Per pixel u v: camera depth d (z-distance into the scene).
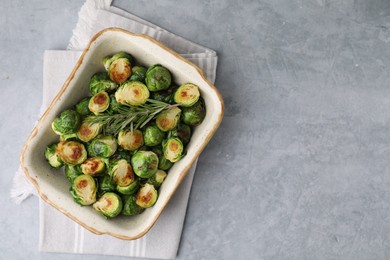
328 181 1.02
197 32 0.99
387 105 1.01
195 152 0.90
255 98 1.00
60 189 0.91
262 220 1.02
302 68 1.00
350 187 1.02
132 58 0.92
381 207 1.02
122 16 0.98
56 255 1.02
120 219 0.93
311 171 1.02
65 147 0.89
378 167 1.02
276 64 1.00
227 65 1.00
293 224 1.02
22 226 1.01
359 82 1.00
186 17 0.99
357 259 1.03
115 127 0.88
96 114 0.90
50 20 1.00
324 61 1.00
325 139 1.01
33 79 1.00
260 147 1.01
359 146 1.01
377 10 1.00
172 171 0.93
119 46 0.91
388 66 1.00
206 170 1.01
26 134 1.00
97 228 0.90
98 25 0.97
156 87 0.90
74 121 0.88
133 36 0.88
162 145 0.92
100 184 0.91
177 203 1.00
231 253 1.03
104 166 0.91
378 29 1.00
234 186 1.02
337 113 1.01
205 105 0.92
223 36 1.00
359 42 1.00
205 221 1.02
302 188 1.02
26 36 1.00
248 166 1.01
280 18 1.00
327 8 1.00
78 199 0.90
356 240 1.03
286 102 1.00
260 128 1.01
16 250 1.02
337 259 1.03
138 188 0.92
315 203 1.02
